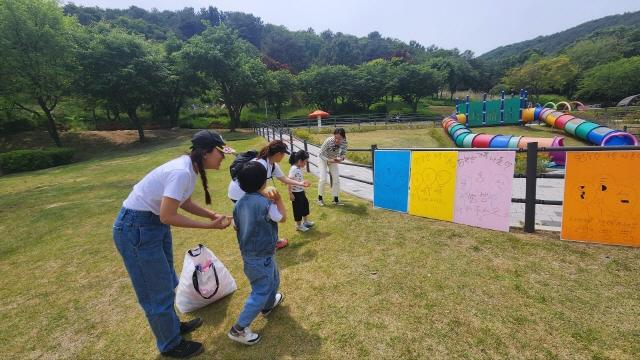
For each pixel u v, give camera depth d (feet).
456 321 8.60
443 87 240.12
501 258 11.42
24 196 32.40
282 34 312.91
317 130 86.17
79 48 76.95
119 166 49.14
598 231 11.60
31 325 10.67
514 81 203.31
